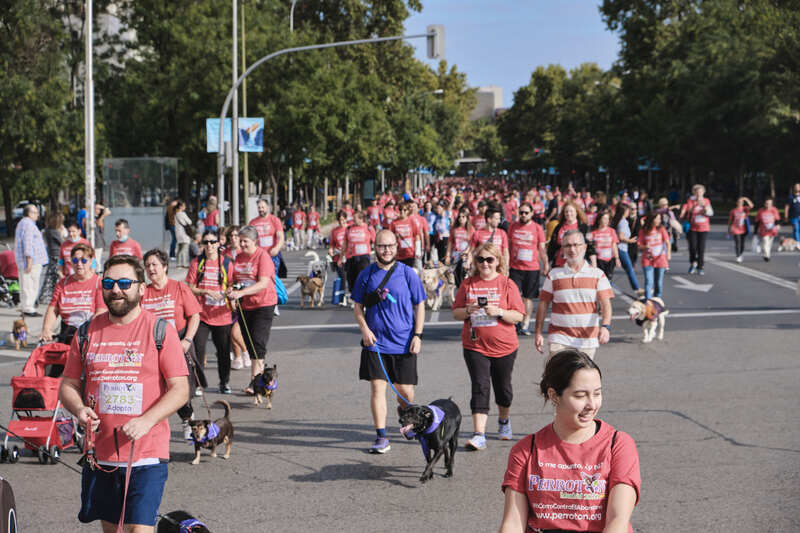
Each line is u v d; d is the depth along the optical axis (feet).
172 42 152.35
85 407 14.02
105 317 14.62
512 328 26.58
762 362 39.42
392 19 202.80
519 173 602.44
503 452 25.95
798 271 78.79
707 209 76.79
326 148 154.81
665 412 30.17
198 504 21.29
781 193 240.32
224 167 93.91
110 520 14.32
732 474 23.08
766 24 199.00
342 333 49.73
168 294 28.60
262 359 34.88
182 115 148.05
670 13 233.96
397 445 27.04
